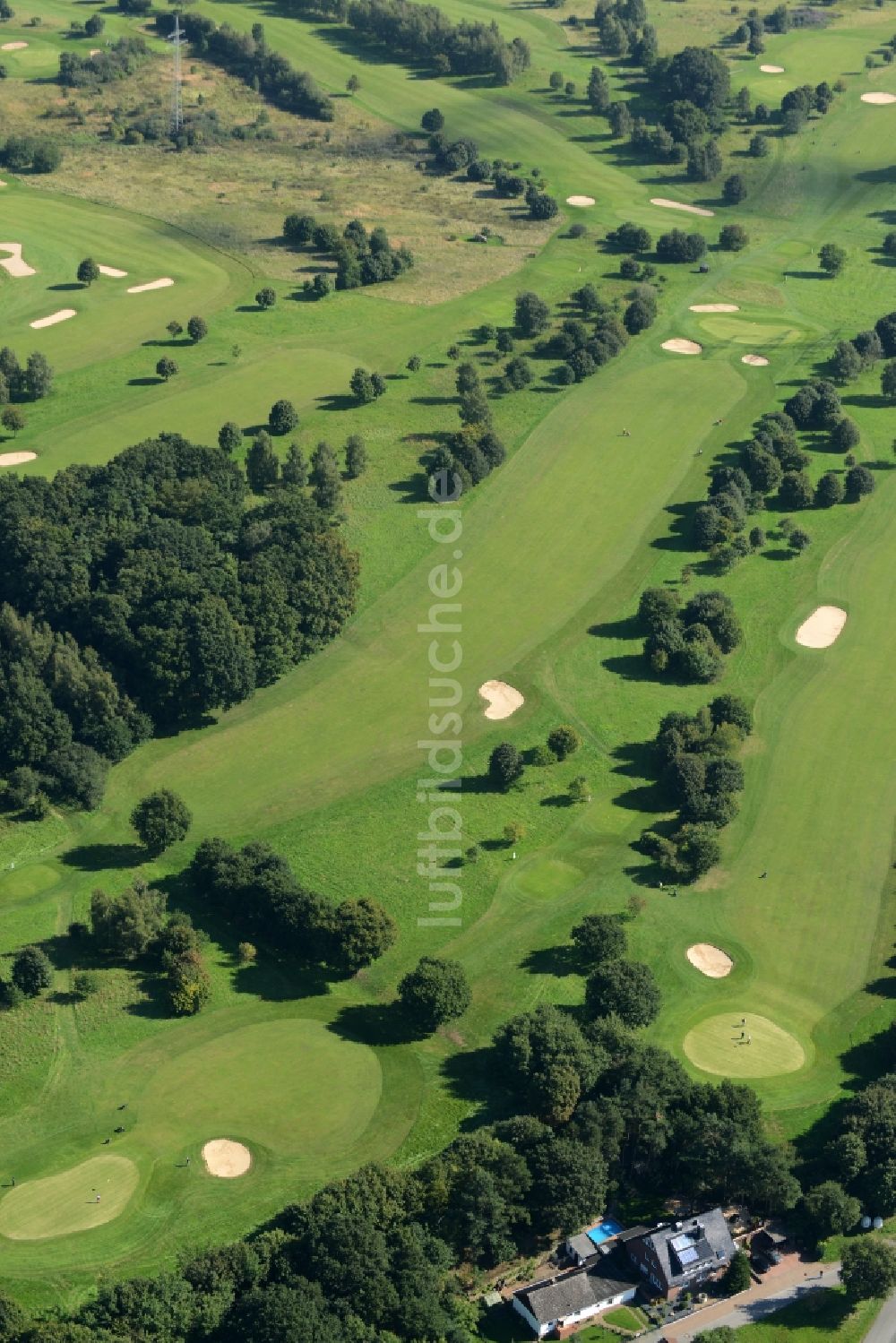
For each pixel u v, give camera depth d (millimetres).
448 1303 140250
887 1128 155000
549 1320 140250
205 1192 152750
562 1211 146875
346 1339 134625
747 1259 147000
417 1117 160375
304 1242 142750
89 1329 135000
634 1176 155750
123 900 177000
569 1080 156375
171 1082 164125
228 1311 138250
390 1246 142750
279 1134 158750
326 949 175250
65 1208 151375
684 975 178375
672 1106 157500
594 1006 169375
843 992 177375
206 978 173500
